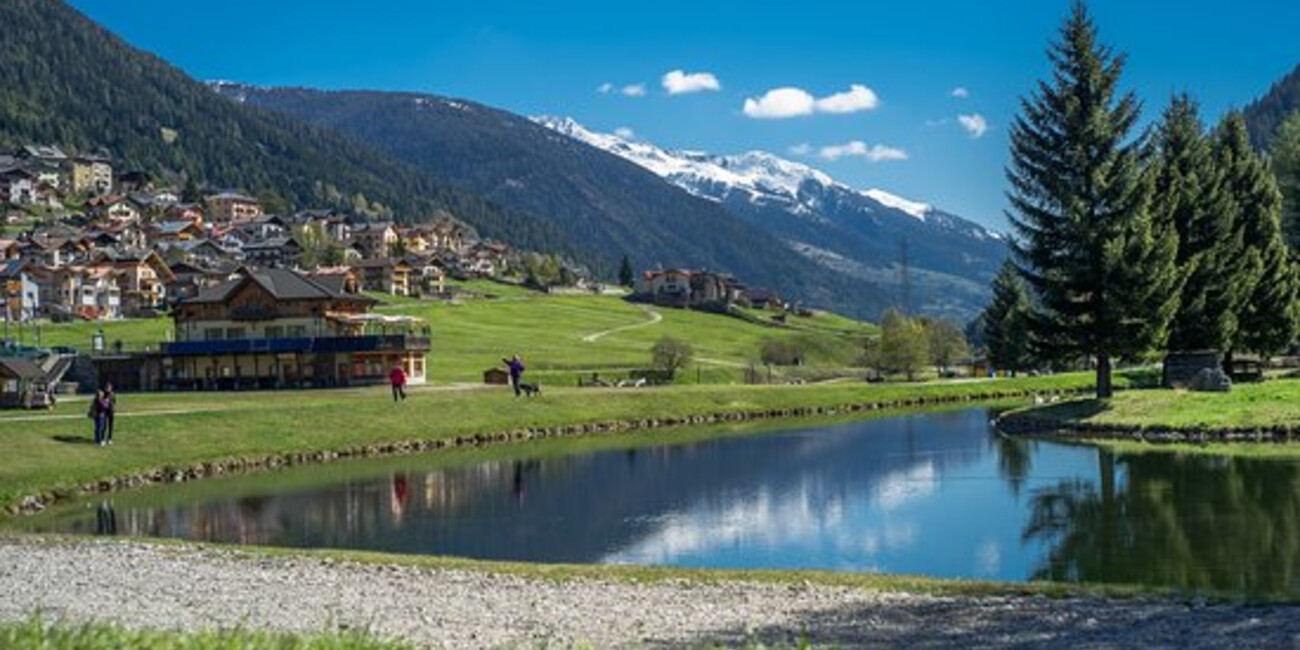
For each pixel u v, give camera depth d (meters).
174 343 109.12
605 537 39.28
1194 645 18.89
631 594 25.33
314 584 26.97
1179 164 83.62
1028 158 74.81
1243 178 87.00
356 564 29.84
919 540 37.00
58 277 181.12
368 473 59.22
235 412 69.75
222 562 30.39
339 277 120.81
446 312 189.12
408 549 37.59
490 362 136.50
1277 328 85.56
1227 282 79.88
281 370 108.44
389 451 70.44
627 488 51.56
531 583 26.83
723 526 41.03
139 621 22.64
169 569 29.33
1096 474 49.75
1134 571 30.28
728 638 20.92
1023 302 133.88
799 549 36.25
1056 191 73.50
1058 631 20.66
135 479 55.91
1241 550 32.34
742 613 23.17
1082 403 72.88
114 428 62.31
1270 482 44.44
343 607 24.14
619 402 90.12
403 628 21.95
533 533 40.41
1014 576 30.80
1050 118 74.25
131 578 28.00
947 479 51.28
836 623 22.08
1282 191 107.00
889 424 83.38
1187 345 81.75
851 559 34.34
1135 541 34.56
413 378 109.56
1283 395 66.44
